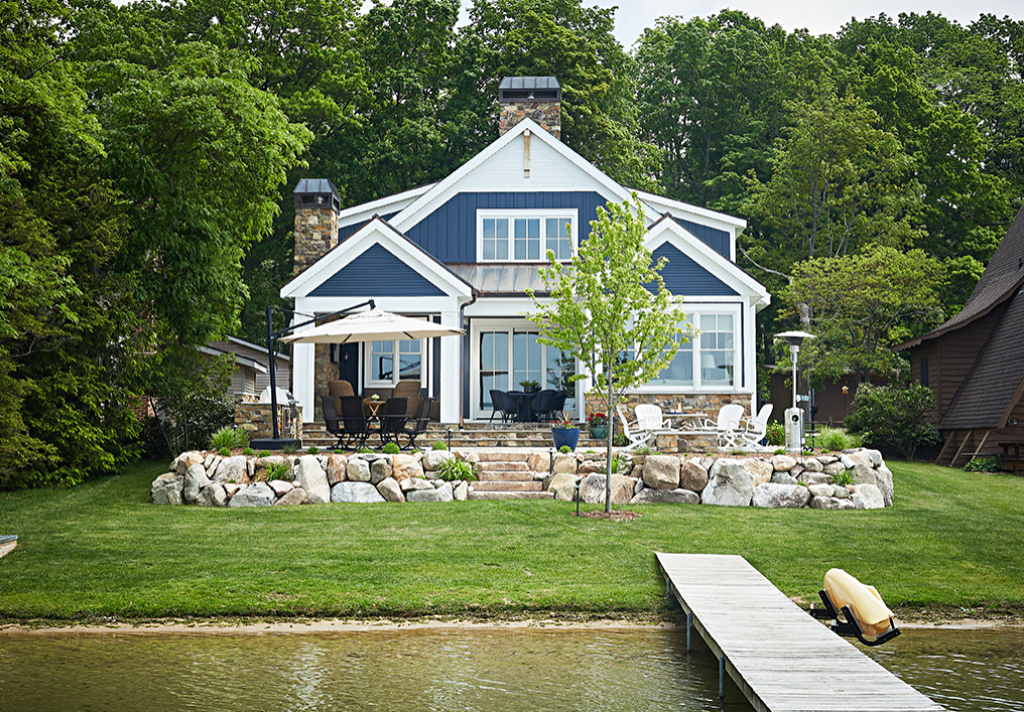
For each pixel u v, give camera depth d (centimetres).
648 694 793
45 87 1669
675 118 5250
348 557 1205
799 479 1625
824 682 706
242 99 1933
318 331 1791
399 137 3750
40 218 1712
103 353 1948
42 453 1794
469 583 1102
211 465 1616
